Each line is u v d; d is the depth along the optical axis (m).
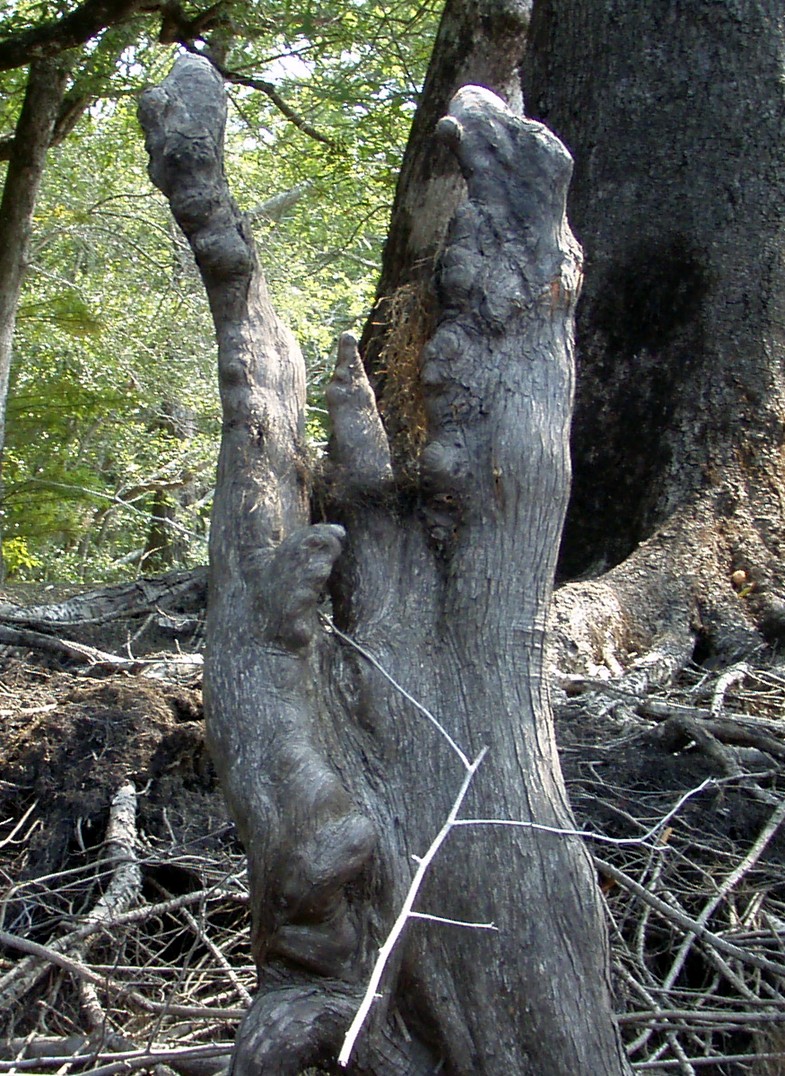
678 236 7.36
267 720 2.57
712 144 7.31
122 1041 3.15
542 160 2.76
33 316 18.53
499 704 2.70
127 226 22.08
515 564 2.74
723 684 5.57
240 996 3.43
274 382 2.88
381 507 2.88
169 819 4.39
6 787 4.48
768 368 7.27
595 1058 2.55
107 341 20.09
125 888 3.80
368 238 21.64
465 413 2.75
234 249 2.80
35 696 5.36
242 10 13.28
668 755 4.76
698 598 6.69
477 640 2.72
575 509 7.43
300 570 2.62
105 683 5.04
